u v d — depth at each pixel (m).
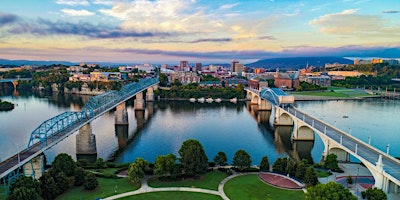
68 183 104.75
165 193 104.19
